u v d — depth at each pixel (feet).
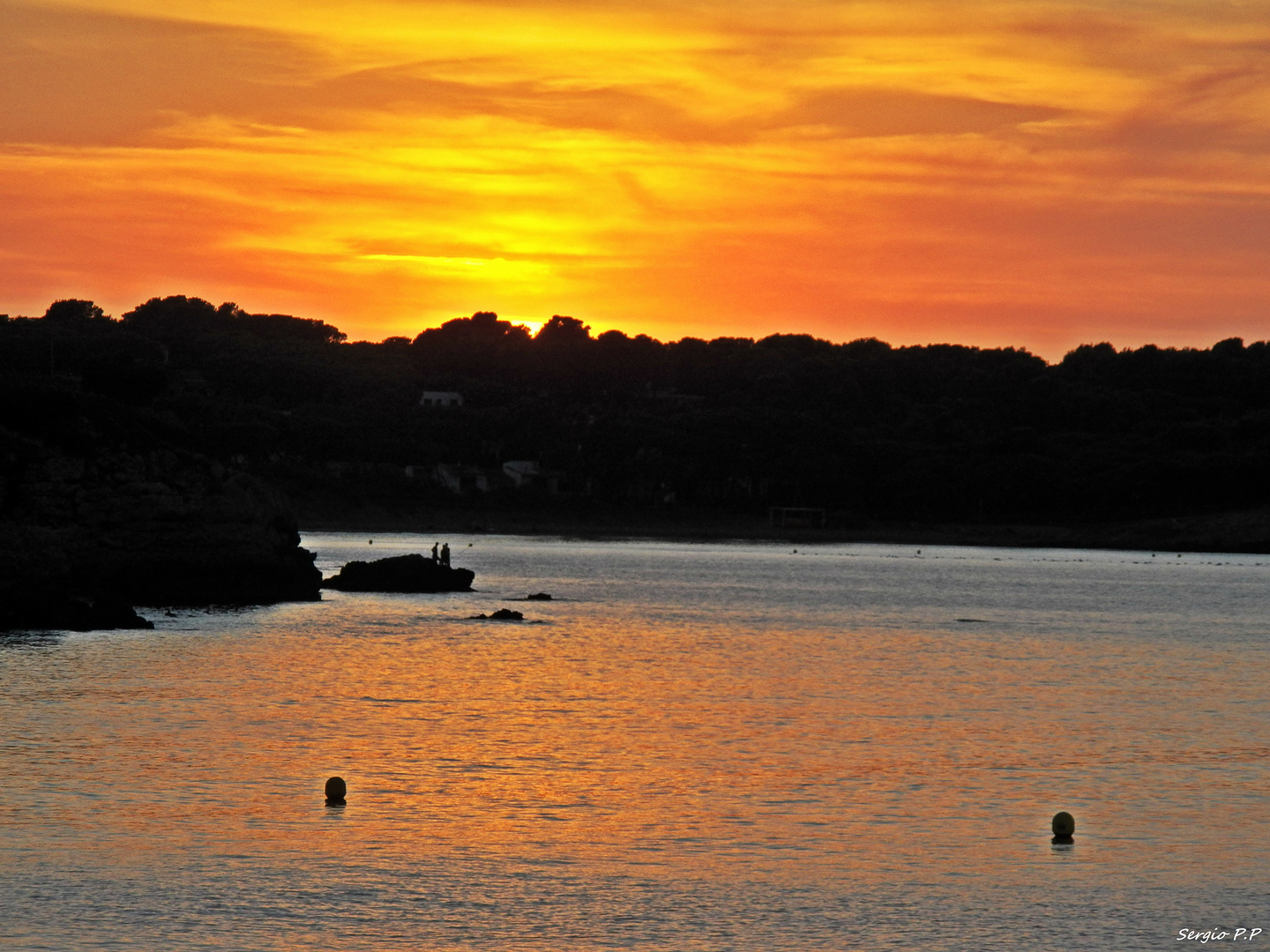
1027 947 155.22
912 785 229.04
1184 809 215.92
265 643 391.45
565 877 175.83
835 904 167.94
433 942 152.46
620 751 252.42
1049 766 246.88
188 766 227.20
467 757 242.58
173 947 148.66
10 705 272.72
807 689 341.21
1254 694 350.84
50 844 181.88
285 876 172.76
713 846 190.90
